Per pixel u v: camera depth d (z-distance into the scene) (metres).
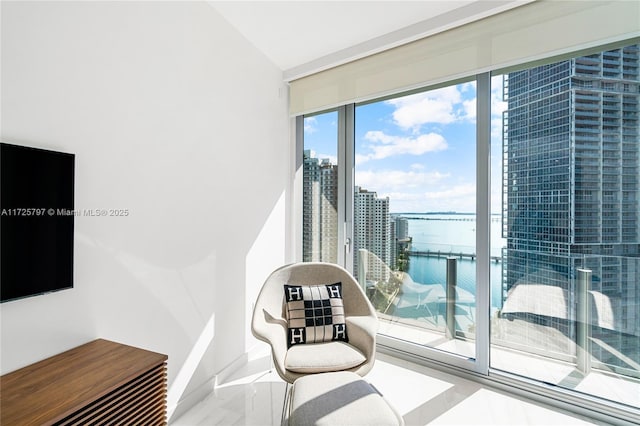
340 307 2.14
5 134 1.14
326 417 1.29
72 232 1.33
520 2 1.94
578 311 1.95
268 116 2.83
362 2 2.09
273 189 2.92
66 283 1.31
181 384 1.92
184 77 1.94
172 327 1.86
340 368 1.75
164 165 1.81
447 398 2.04
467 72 2.17
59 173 1.29
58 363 1.24
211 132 2.17
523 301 2.13
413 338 2.57
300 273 2.38
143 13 1.67
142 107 1.67
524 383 2.07
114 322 1.53
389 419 1.29
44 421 0.91
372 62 2.60
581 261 1.94
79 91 1.37
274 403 2.01
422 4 2.11
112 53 1.51
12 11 1.15
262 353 2.69
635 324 1.81
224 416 1.88
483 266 2.22
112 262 1.52
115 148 1.53
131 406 1.23
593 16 1.77
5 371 1.15
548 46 1.89
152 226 1.74
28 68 1.20
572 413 1.90
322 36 2.49
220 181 2.26
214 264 2.20
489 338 2.23
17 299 1.15
